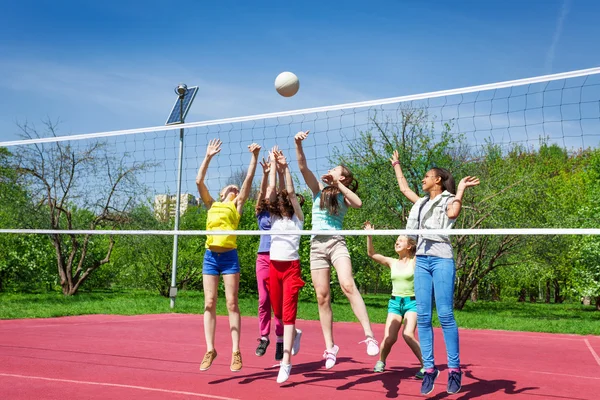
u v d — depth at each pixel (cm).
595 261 2236
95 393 479
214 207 561
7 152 2166
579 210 2281
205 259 552
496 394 515
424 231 469
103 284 3409
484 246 2197
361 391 507
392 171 1978
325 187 553
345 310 1736
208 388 507
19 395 468
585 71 491
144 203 2350
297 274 524
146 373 584
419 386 536
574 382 600
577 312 2342
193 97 1677
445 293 465
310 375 588
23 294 2644
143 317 1428
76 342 865
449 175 499
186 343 877
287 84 658
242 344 880
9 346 801
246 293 2705
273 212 540
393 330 595
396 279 592
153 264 2588
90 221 2380
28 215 2256
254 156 568
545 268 2291
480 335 1195
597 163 2642
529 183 2102
